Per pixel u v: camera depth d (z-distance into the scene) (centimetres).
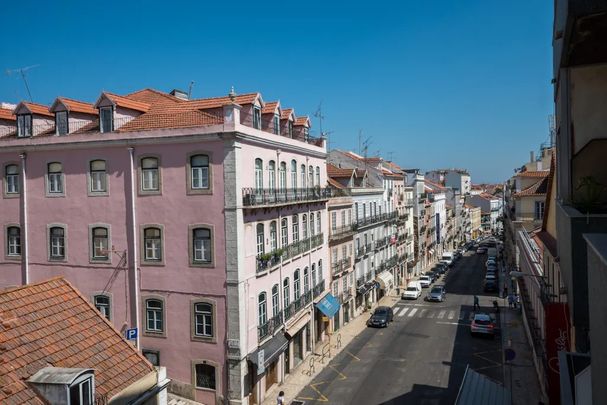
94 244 2366
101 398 1029
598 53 920
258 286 2300
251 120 2361
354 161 4903
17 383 949
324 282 3306
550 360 1252
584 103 1116
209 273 2153
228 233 2109
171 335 2231
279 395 2188
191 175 2175
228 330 2123
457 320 3862
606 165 1101
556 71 1289
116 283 2316
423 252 7119
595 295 566
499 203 14150
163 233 2228
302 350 2880
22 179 2492
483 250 8775
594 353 586
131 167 2261
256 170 2319
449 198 10019
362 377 2588
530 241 2841
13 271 2548
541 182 3822
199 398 2186
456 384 2436
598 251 520
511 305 4253
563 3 867
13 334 1059
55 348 1093
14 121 2664
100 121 2359
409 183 6788
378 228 4778
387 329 3634
